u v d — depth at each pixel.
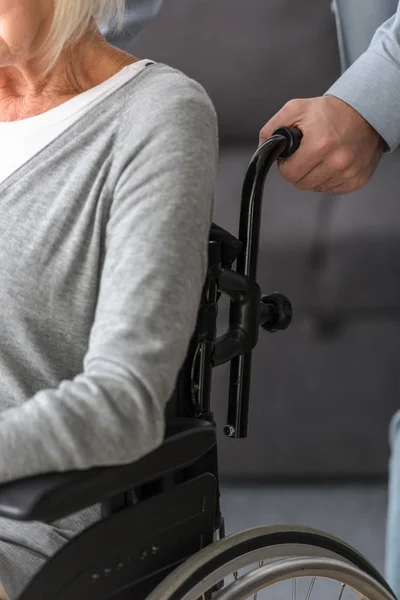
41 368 1.08
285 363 2.71
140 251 0.97
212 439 1.05
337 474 2.76
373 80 1.42
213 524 1.09
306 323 2.70
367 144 1.43
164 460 0.99
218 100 3.15
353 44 1.81
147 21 1.40
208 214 1.03
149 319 0.94
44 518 0.89
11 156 1.12
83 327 1.06
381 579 1.20
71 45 1.14
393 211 2.75
